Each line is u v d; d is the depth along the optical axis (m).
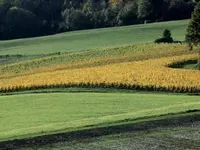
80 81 57.81
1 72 87.25
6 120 39.16
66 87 57.94
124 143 24.86
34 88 59.09
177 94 51.53
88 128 28.81
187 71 61.50
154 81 55.25
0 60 110.62
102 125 29.77
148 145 24.34
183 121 29.55
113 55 91.75
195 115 31.48
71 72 67.06
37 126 32.31
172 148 23.67
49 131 28.88
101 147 24.23
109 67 69.38
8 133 29.44
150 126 28.48
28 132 29.00
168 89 52.88
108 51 98.69
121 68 67.19
